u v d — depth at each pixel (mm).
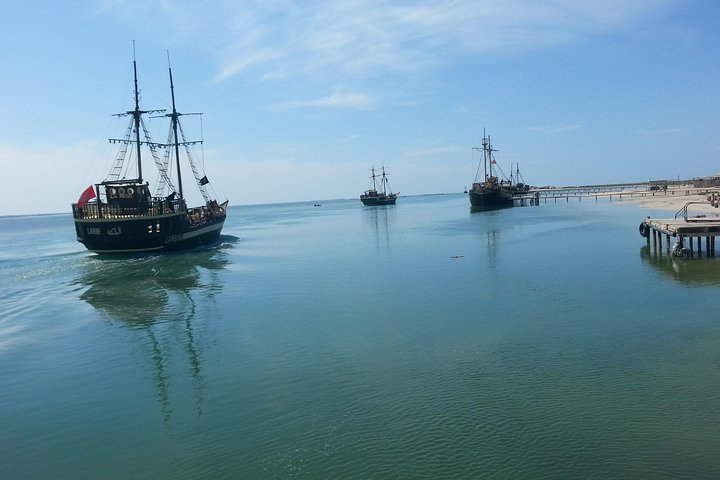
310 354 18281
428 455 11172
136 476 11008
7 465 11695
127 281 35844
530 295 25812
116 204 50250
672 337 18172
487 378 15242
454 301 25406
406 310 24047
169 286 33406
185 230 54844
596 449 11117
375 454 11312
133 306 27641
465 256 41656
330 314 24031
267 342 20000
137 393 15523
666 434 11609
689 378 14555
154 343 20625
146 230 49562
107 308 27391
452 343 18719
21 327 23969
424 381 15250
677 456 10742
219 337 21031
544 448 11234
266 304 26906
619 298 24203
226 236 78000
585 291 26078
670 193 129250
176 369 17453
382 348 18547
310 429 12602
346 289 30109
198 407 14258
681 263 32656
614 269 31859
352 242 60000
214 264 43656
